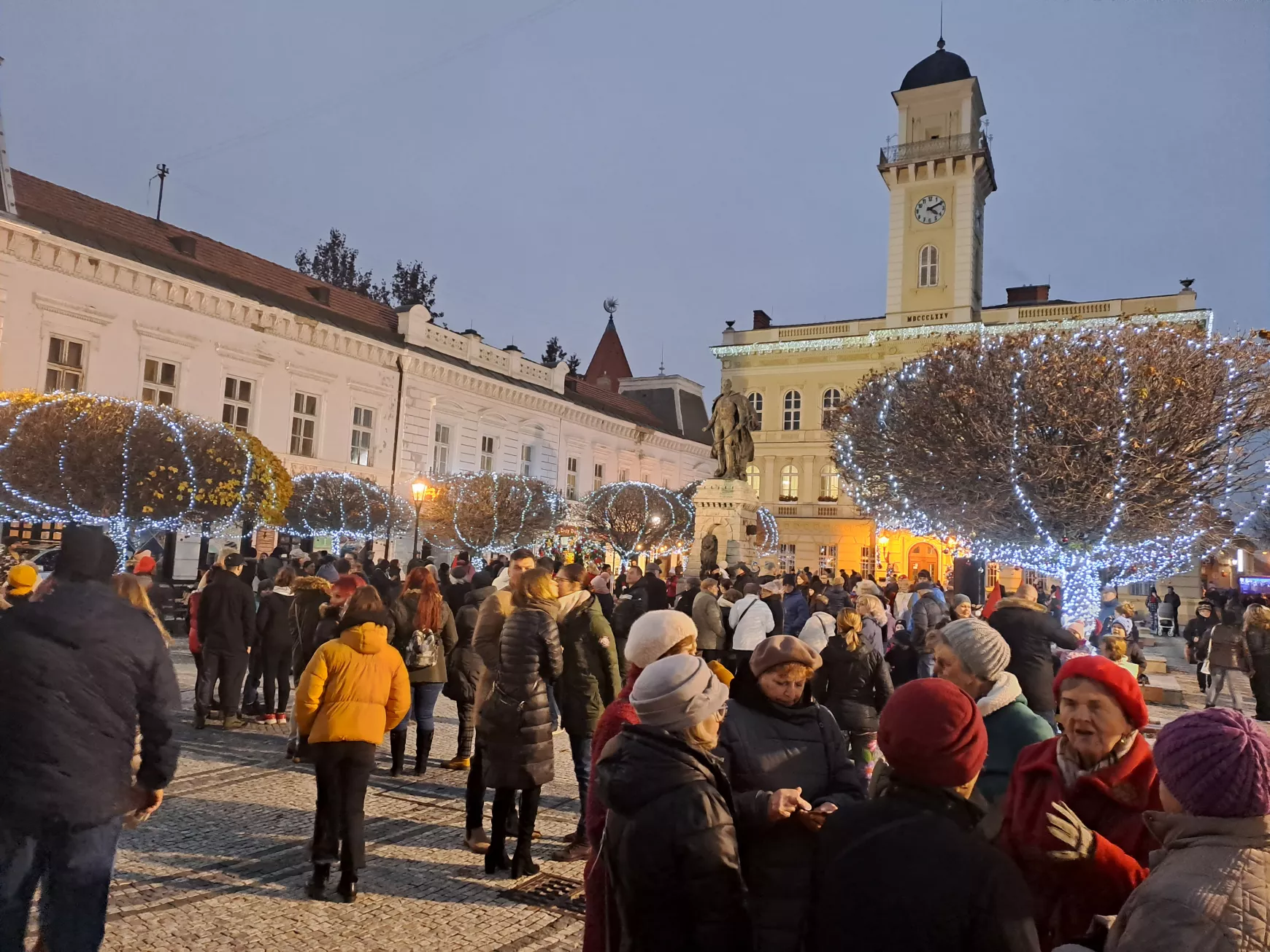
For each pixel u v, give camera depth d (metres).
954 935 1.84
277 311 25.61
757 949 2.59
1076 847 2.43
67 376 20.73
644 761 2.38
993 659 3.56
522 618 5.32
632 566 14.03
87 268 20.95
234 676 9.22
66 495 14.48
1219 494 16.34
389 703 5.05
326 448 27.53
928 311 42.16
